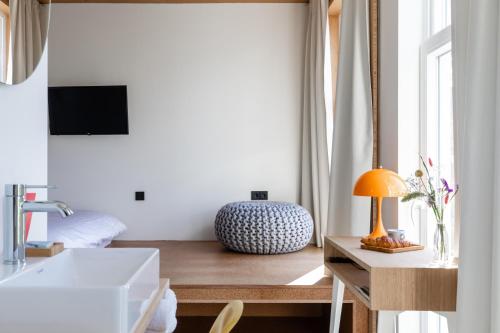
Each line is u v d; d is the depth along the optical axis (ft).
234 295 9.03
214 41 15.43
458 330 4.44
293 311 11.89
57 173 15.28
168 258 12.20
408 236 8.41
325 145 13.62
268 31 15.46
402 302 5.40
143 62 15.34
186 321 11.21
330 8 13.75
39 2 5.15
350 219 9.37
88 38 15.28
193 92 15.40
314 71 14.26
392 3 8.79
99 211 15.31
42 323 2.96
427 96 8.25
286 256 12.57
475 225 4.29
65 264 4.50
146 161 15.38
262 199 15.47
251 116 15.48
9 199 4.02
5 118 4.42
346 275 7.01
